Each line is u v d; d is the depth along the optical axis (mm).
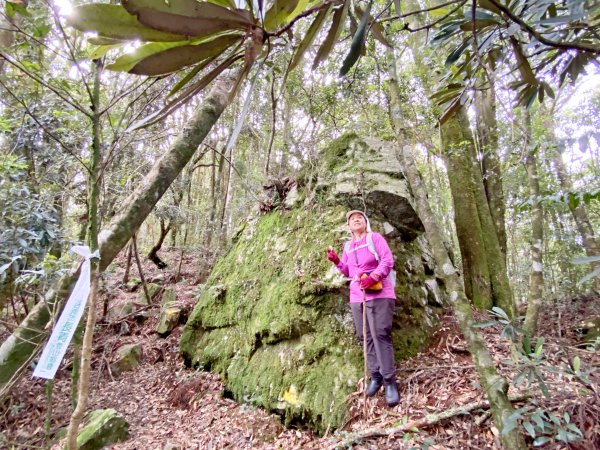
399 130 1881
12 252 2920
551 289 4656
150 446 2691
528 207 2387
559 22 968
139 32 568
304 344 3127
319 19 699
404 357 2986
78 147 3588
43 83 1214
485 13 1138
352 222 2871
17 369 1626
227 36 634
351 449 2184
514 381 1572
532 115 4492
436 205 7184
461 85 1662
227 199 8258
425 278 3656
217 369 3783
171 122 4387
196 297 5578
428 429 2143
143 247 10086
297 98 5883
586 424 1789
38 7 1634
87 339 1159
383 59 4281
